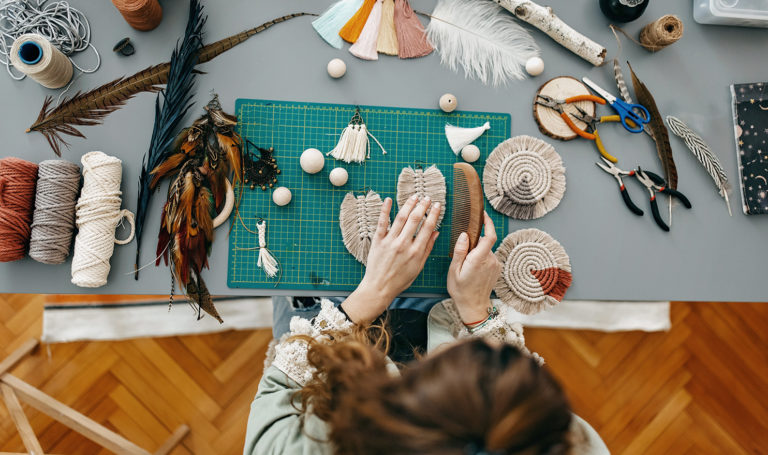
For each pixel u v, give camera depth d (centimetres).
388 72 97
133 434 144
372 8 96
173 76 91
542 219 98
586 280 98
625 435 151
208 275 94
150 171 90
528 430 38
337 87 96
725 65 101
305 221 95
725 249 100
